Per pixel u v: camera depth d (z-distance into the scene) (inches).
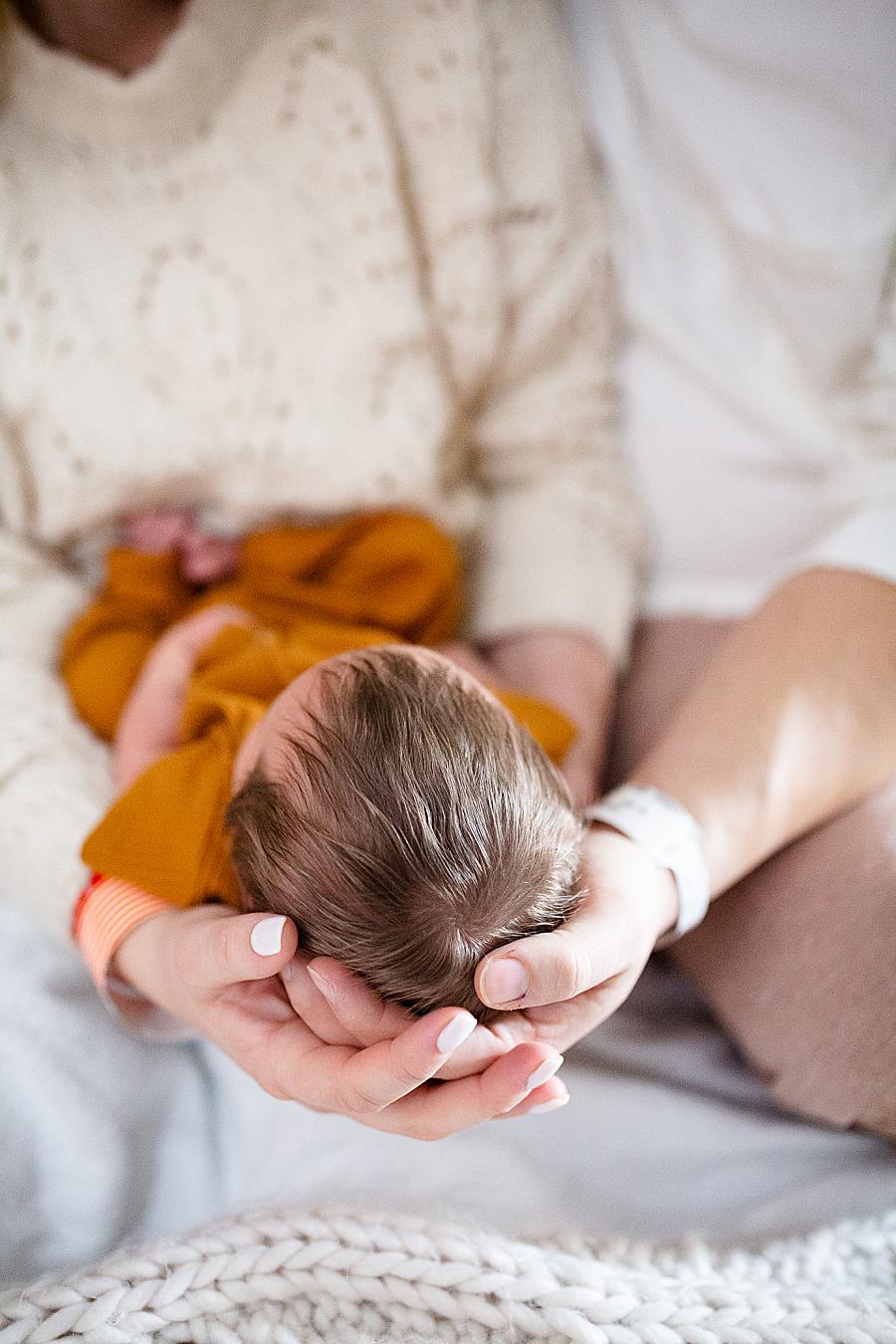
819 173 36.9
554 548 40.7
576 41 40.3
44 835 30.0
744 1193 28.9
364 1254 24.7
